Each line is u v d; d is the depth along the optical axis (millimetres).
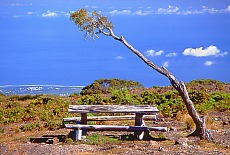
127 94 29328
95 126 16969
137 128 16797
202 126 16062
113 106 18000
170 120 22062
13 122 23000
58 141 16797
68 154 14031
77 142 16469
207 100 27156
